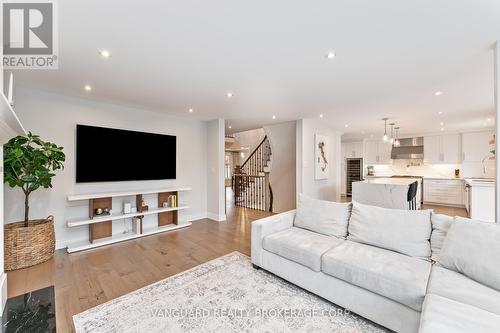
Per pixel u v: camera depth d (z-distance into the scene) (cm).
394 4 151
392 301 165
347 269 185
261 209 643
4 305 168
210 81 288
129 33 183
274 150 609
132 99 360
